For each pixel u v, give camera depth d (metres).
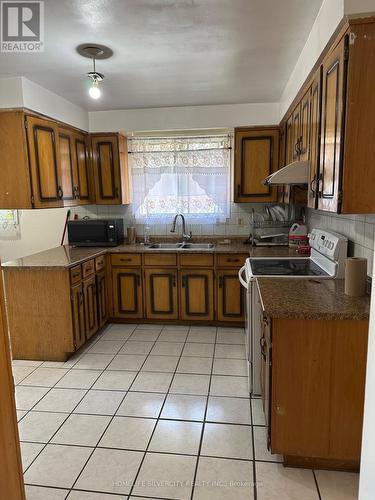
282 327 1.68
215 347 3.26
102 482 1.74
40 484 1.73
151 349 3.24
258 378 2.45
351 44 1.50
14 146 2.84
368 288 1.96
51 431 2.12
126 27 1.98
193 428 2.13
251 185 3.82
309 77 2.21
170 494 1.67
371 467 0.85
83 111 3.82
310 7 1.81
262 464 1.84
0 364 1.13
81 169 3.80
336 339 1.66
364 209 1.59
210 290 3.71
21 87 2.76
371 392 0.86
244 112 3.74
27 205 2.89
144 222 4.30
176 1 1.72
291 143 3.05
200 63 2.55
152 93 3.29
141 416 2.25
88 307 3.32
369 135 1.54
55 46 2.21
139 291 3.82
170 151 4.14
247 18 1.91
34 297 2.98
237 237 4.16
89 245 3.96
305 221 3.87
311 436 1.74
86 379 2.72
